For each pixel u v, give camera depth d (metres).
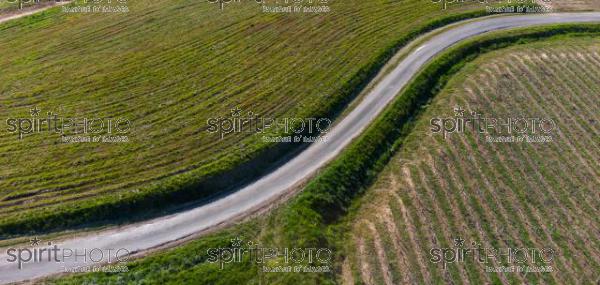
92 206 27.70
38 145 32.53
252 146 32.47
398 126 35.84
